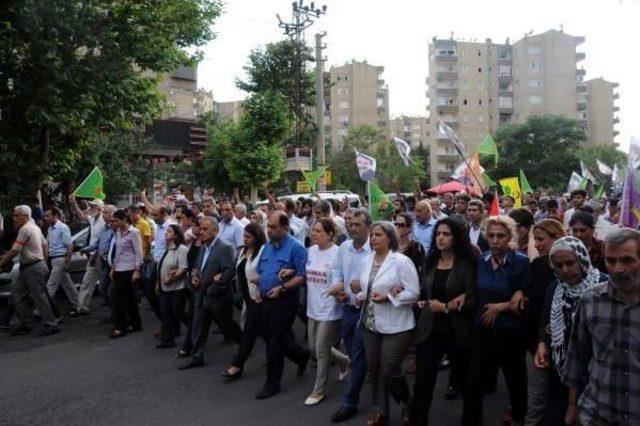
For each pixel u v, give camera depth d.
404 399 4.78
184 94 53.34
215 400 5.84
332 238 5.67
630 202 5.50
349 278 5.41
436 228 4.65
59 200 18.86
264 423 5.20
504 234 4.32
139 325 9.04
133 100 13.97
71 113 12.66
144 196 12.54
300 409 5.52
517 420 4.71
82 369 7.02
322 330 5.59
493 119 84.94
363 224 5.34
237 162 25.72
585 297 2.94
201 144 20.08
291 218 10.05
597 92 92.19
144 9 13.80
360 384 5.21
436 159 83.56
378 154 56.97
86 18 12.91
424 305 4.63
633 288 2.72
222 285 6.82
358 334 5.16
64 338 8.59
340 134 91.31
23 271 8.72
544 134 52.81
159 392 6.12
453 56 83.06
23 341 8.45
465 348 4.44
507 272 4.37
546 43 83.06
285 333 5.93
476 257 4.56
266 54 31.75
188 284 7.87
